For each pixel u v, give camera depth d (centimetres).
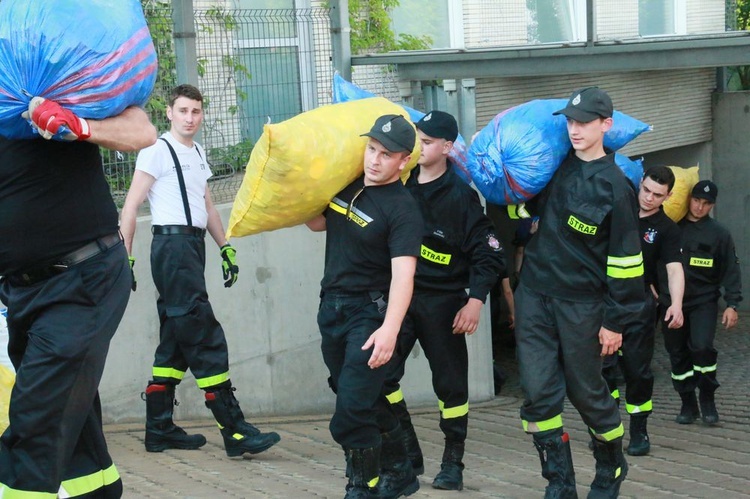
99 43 325
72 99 324
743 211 1655
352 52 1100
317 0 1100
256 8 1035
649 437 857
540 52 1053
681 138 1568
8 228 341
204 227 689
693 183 914
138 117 344
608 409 543
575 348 530
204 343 680
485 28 1163
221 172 925
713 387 916
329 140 475
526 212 566
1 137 337
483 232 583
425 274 584
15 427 352
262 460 703
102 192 359
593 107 514
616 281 511
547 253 530
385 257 485
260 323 933
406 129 475
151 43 346
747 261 1683
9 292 358
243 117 945
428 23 1154
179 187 668
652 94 1478
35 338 351
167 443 718
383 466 534
